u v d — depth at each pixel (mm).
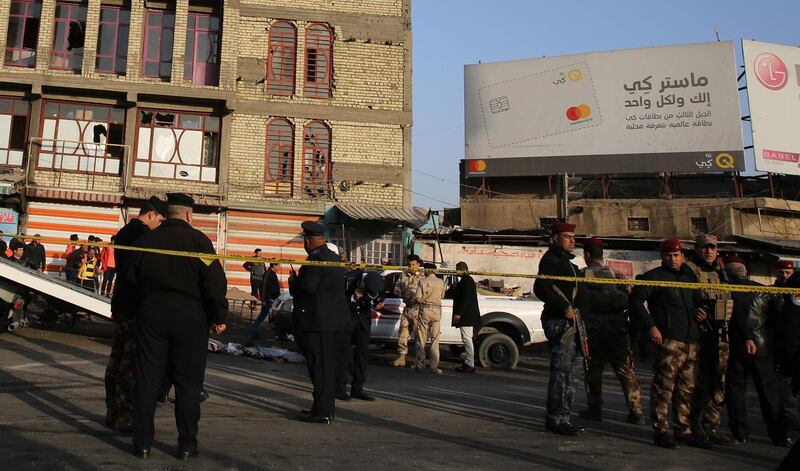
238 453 4320
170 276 4219
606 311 6590
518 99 26234
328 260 5723
